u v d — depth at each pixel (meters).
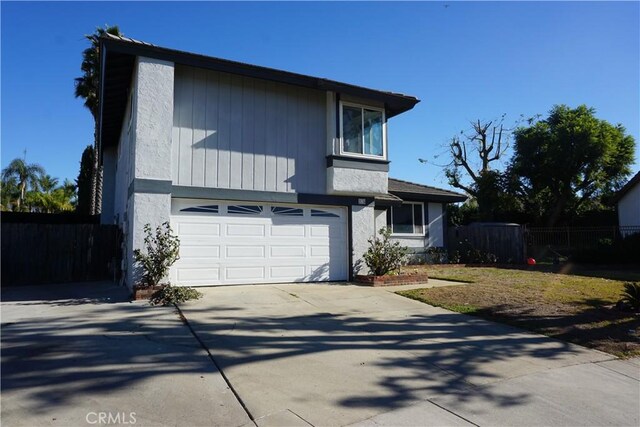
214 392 4.50
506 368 5.66
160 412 3.99
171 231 9.69
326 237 12.38
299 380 4.96
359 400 4.50
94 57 25.17
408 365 5.63
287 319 7.75
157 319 7.29
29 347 5.64
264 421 3.94
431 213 20.00
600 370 5.75
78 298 9.15
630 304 8.76
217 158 10.78
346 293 10.36
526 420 4.20
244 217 11.18
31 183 50.75
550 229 20.56
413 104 13.23
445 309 8.95
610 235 21.41
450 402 4.55
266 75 10.96
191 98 10.61
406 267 16.89
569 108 30.95
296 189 11.82
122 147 14.30
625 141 29.33
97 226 13.02
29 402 4.05
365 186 12.46
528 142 30.12
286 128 11.84
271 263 11.48
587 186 29.69
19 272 11.88
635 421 4.26
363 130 12.71
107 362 5.17
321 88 11.78
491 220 31.67
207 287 10.47
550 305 9.22
